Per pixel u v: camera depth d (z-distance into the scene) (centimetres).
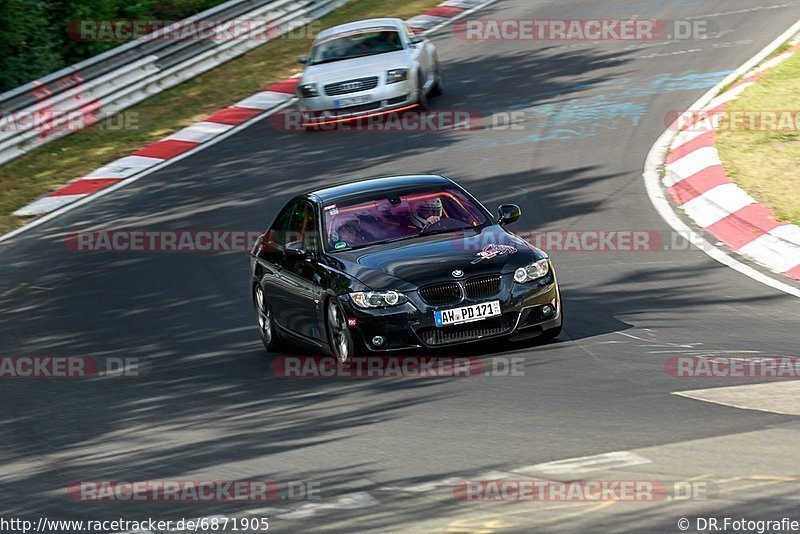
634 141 6225
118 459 2903
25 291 5231
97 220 6219
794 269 4188
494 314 3366
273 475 2581
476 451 2564
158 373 3841
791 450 2325
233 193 6359
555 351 3412
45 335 4559
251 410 3209
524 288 3403
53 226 6209
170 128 7888
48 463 2959
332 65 7444
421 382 3228
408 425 2833
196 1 11325
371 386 3266
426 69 7494
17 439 3247
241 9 9875
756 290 3978
